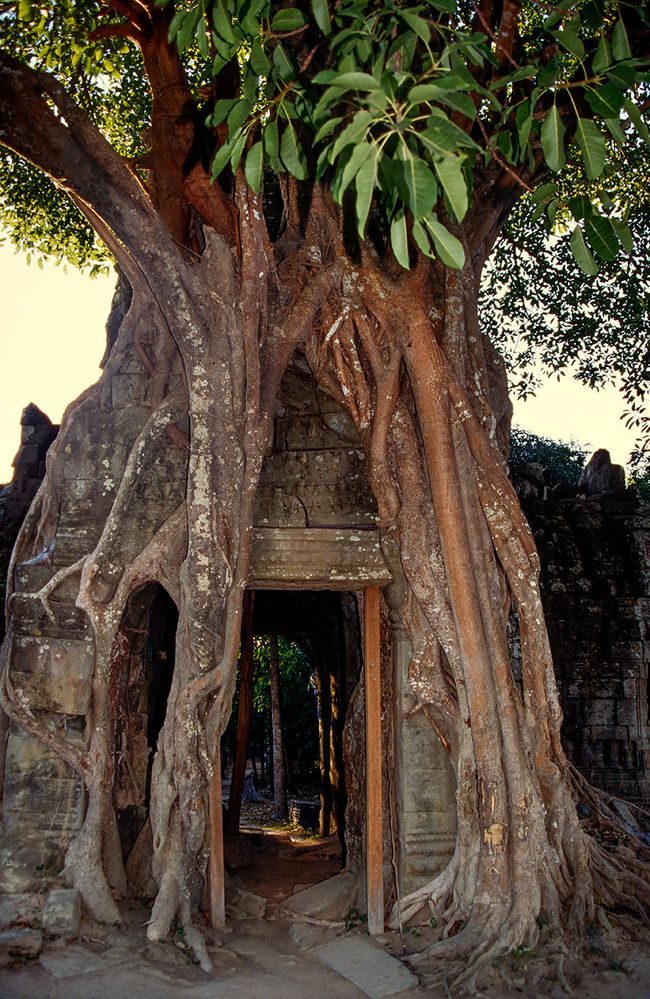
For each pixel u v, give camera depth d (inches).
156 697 367.9
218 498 268.5
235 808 466.0
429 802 284.2
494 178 313.7
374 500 305.4
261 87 383.6
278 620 558.3
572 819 267.1
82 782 279.6
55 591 285.1
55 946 246.2
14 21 411.2
